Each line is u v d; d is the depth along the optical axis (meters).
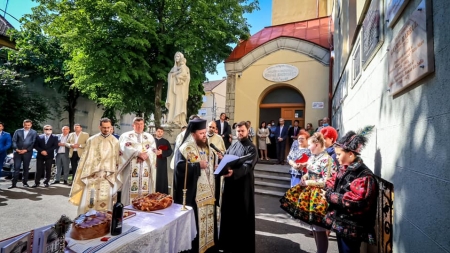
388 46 2.43
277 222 4.96
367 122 3.35
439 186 1.42
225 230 3.49
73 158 7.62
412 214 1.80
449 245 1.29
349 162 2.41
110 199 4.36
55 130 16.12
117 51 9.67
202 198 3.16
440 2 1.44
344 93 5.61
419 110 1.73
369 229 2.20
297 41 10.24
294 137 9.22
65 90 15.72
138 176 4.52
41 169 7.43
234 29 11.91
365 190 2.16
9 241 1.41
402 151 2.04
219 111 33.12
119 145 4.58
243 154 3.45
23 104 12.74
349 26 5.26
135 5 10.13
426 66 1.56
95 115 19.25
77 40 9.18
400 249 2.02
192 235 2.69
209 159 3.41
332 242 4.09
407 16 1.95
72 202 4.24
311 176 3.14
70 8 9.28
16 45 13.80
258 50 10.88
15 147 7.12
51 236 1.57
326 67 9.79
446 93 1.37
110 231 1.95
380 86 2.73
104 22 9.47
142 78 10.50
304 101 10.62
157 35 10.54
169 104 6.91
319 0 13.66
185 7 10.84
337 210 2.37
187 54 11.18
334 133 3.82
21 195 6.32
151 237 2.01
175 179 3.13
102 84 10.33
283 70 10.41
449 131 1.33
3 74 12.11
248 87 10.96
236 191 3.45
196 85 11.46
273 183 7.68
